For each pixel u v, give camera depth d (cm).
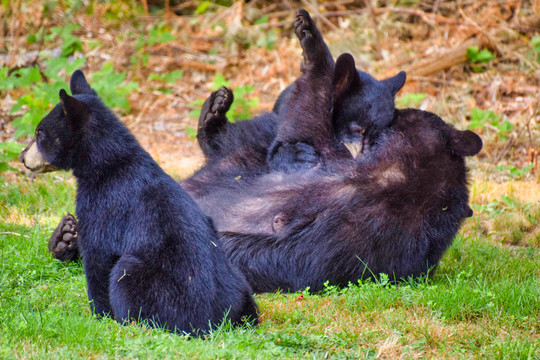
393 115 1855
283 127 1823
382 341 1286
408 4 3850
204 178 1894
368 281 1603
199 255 1227
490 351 1255
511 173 2648
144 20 3709
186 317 1208
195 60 3500
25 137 2806
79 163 1288
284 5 3928
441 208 1648
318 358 1191
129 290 1205
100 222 1262
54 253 1633
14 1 3522
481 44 3406
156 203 1252
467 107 3156
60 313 1291
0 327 1206
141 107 3178
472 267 1719
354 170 1664
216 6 3897
